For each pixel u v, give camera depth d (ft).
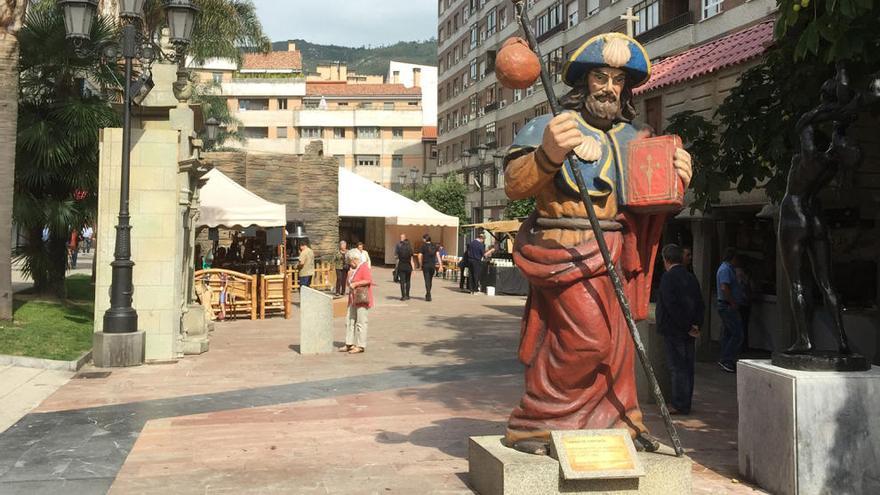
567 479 13.39
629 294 14.76
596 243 14.10
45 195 51.85
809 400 15.61
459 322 54.85
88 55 49.19
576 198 14.34
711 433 22.31
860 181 29.48
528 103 161.07
